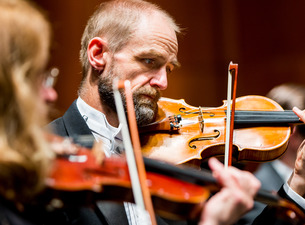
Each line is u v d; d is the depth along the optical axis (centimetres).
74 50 708
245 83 873
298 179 333
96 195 204
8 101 178
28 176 178
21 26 182
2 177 175
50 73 205
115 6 331
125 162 229
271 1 868
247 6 866
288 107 489
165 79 325
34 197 189
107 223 268
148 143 338
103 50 321
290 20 866
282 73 868
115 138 320
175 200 208
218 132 355
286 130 364
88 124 319
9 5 185
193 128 355
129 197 217
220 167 213
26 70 182
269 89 872
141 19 323
